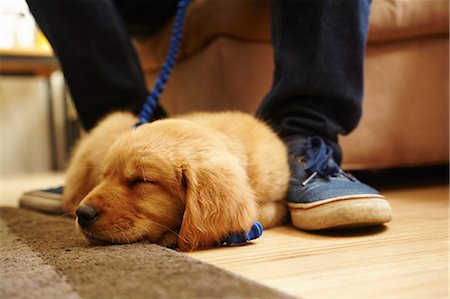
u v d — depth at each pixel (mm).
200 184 789
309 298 536
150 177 804
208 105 1504
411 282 587
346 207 871
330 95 1121
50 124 3922
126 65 1349
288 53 1135
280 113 1176
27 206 1329
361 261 693
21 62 2934
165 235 828
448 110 1668
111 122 1173
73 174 1160
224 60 1433
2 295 533
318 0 1096
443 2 1568
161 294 523
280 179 966
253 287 542
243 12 1384
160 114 1389
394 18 1521
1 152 3807
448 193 1489
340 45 1109
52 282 576
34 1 1283
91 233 788
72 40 1301
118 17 1367
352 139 1563
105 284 562
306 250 772
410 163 1651
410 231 897
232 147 898
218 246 812
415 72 1621
